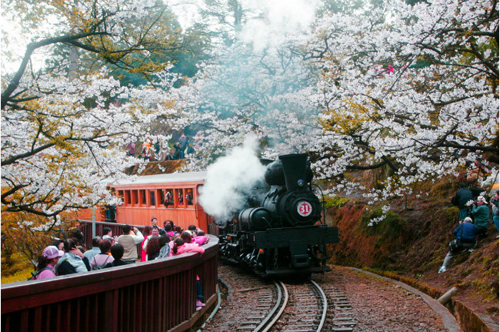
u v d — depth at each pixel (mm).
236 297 10398
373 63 12703
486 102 8820
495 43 10281
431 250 11930
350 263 14812
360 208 15922
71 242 6816
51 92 9812
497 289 7926
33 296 3678
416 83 11977
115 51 9680
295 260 11773
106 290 4613
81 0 9609
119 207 20594
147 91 11562
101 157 11156
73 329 4219
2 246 14117
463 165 10648
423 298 9516
